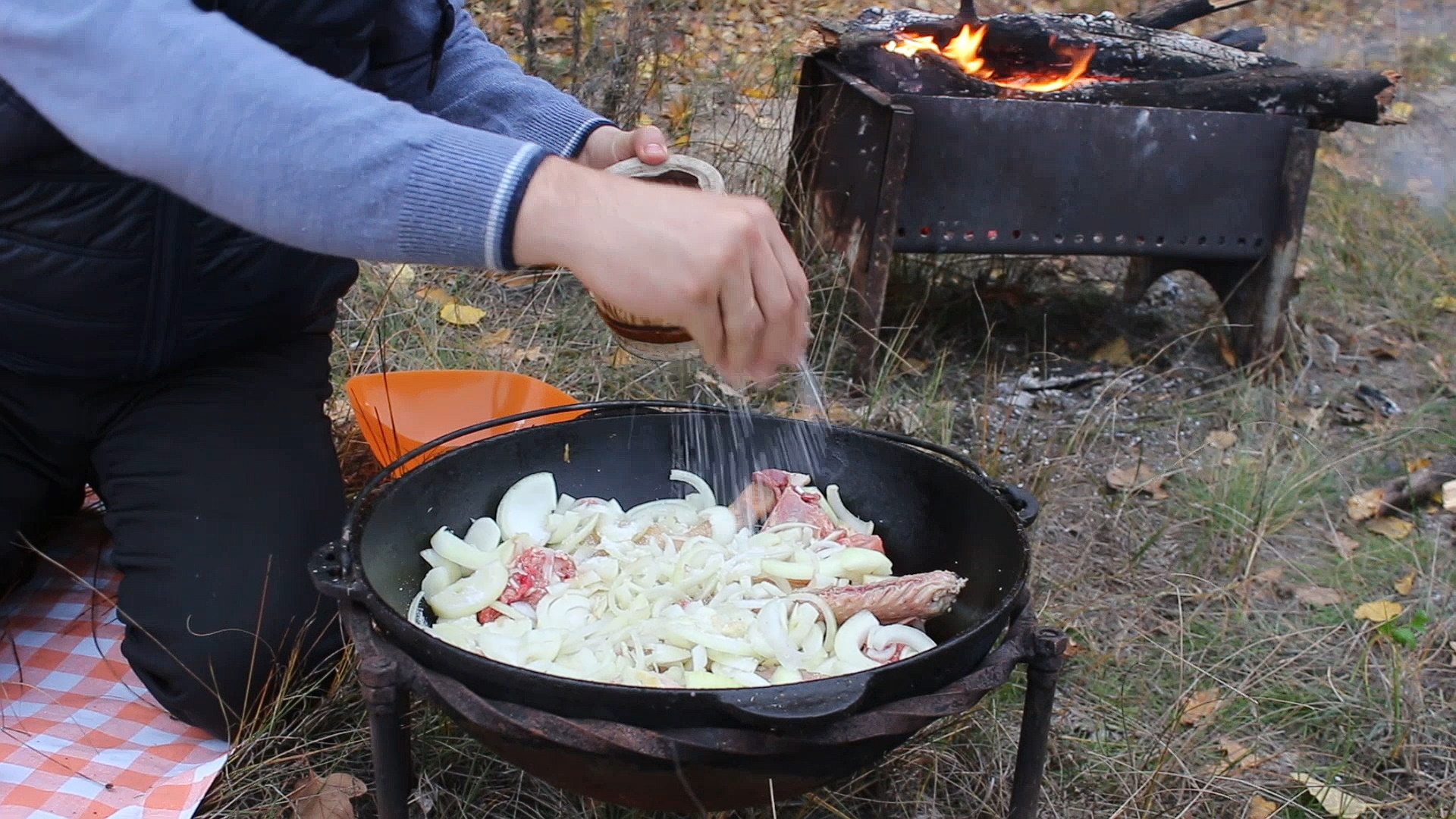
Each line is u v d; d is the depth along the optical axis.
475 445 1.66
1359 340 3.27
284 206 1.05
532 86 1.90
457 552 1.56
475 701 1.16
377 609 1.24
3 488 1.80
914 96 2.68
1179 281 3.62
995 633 1.28
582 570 1.57
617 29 3.56
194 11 1.08
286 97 1.04
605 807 1.59
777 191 3.23
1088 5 5.73
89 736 1.69
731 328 1.10
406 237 1.06
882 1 5.14
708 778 1.19
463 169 1.06
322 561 1.32
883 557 1.59
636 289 1.07
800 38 3.71
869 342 2.81
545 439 1.73
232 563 1.69
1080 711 1.87
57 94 1.05
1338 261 3.63
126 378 1.76
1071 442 2.58
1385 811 1.73
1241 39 3.36
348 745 1.65
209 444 1.77
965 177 2.75
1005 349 3.13
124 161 1.05
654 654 1.40
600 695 1.13
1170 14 3.29
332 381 2.54
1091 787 1.72
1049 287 3.49
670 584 1.53
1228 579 2.26
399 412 2.19
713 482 1.82
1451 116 4.94
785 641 1.40
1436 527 2.46
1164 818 1.66
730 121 3.71
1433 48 5.77
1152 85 2.83
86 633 1.91
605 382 2.64
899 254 3.25
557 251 1.07
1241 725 1.88
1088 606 2.13
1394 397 3.00
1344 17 6.23
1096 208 2.84
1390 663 2.03
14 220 1.50
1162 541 2.38
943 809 1.67
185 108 1.02
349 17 1.54
